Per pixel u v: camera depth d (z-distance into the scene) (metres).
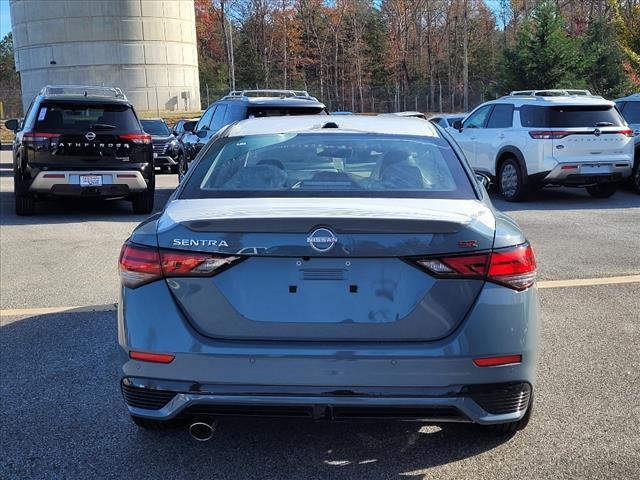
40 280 6.88
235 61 69.44
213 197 3.32
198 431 3.05
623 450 3.41
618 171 11.90
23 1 48.78
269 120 4.41
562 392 4.12
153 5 48.66
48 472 3.25
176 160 19.30
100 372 4.47
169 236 2.94
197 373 2.85
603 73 34.75
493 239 2.93
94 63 47.81
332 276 2.86
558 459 3.33
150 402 2.98
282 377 2.82
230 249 2.86
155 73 49.44
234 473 3.23
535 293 3.07
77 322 5.52
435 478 3.17
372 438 3.55
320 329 2.85
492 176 13.03
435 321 2.84
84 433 3.64
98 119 10.48
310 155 3.73
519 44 30.73
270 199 3.21
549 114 11.77
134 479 3.19
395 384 2.81
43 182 10.22
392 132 4.04
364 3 74.06
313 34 71.06
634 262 7.46
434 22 72.75
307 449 3.45
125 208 11.95
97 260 7.78
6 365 4.59
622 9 27.78
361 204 3.08
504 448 3.43
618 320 5.51
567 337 5.11
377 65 71.19
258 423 3.73
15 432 3.65
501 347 2.87
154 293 2.93
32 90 49.44
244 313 2.87
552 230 9.40
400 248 2.83
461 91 63.50
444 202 3.18
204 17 78.19
